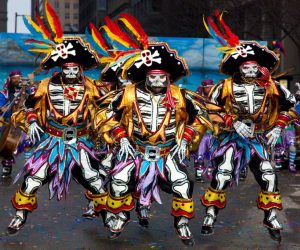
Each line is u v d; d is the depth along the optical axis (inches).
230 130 280.4
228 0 1202.6
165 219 320.2
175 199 256.7
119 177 258.4
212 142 295.3
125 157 259.8
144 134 255.4
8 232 267.7
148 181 255.0
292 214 335.6
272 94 279.4
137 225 303.9
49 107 269.1
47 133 273.3
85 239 273.7
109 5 3208.7
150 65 254.1
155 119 255.4
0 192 394.3
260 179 275.6
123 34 263.9
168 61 255.4
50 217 319.6
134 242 269.7
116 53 271.4
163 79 254.2
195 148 277.0
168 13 1573.6
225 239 277.4
